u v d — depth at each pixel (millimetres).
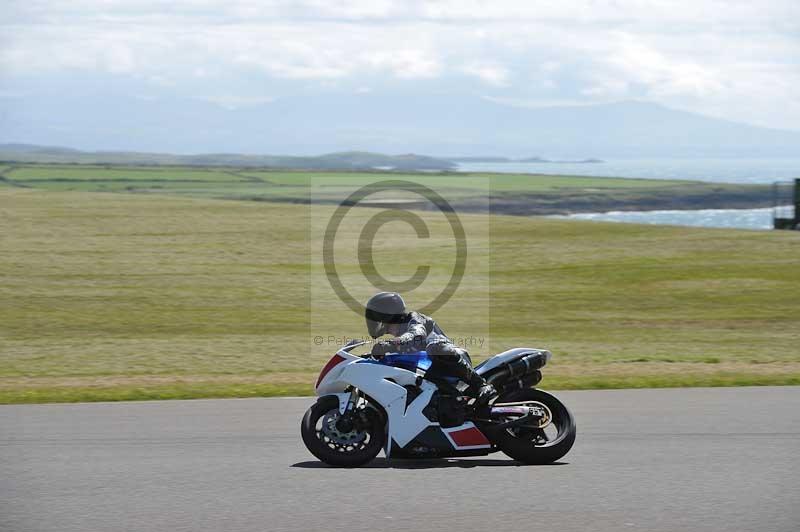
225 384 27656
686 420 21219
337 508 14312
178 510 14172
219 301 54594
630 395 24859
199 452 18219
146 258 73375
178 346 39250
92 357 36000
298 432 20188
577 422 21109
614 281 63031
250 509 14227
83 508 14281
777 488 15375
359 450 17500
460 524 13469
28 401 24734
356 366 17750
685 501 14625
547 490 15367
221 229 93500
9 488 15477
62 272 66125
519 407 17734
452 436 17547
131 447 18641
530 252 77750
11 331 44406
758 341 41531
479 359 35938
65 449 18406
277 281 62438
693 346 39812
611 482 15844
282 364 34062
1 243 80562
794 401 23719
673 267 69000
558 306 53188
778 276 64125
